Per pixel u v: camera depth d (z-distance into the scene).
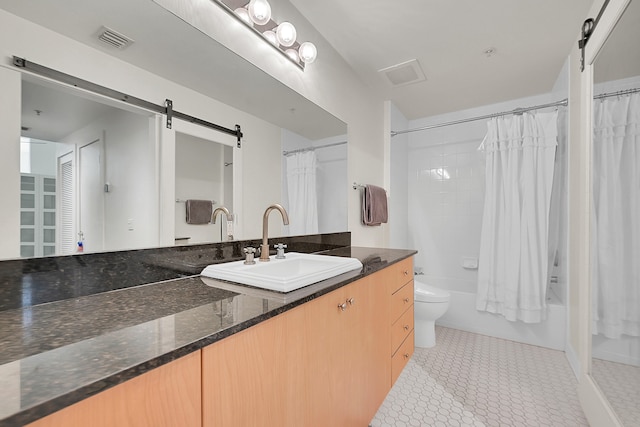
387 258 1.65
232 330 0.64
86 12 0.91
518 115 2.54
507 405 1.63
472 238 3.20
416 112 3.32
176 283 1.06
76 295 0.87
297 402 0.87
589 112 1.58
